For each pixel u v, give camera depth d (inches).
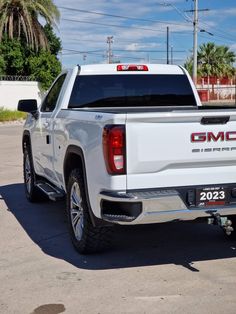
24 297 185.0
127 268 213.2
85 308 174.6
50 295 186.2
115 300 180.5
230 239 253.1
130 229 273.1
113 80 279.6
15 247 244.5
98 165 201.9
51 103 293.3
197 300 179.3
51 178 289.4
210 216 201.8
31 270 212.5
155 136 193.3
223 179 203.0
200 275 203.8
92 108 270.2
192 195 199.0
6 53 1590.8
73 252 235.8
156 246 243.8
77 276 204.7
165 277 202.1
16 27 1514.5
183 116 193.6
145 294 185.3
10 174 461.1
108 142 192.2
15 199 356.2
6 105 1498.5
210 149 199.3
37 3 1470.2
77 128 225.0
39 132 303.0
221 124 199.6
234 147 202.2
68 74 277.0
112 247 241.1
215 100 1898.4
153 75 287.7
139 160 192.7
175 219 198.2
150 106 287.1
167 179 196.5
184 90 293.0
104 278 201.9
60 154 255.0
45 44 1551.4
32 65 1595.7
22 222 292.2
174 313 169.2
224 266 214.4
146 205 191.9
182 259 224.2
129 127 191.2
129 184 193.5
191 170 199.5
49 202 344.8
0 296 186.2
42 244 248.8
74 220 235.9
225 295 183.3
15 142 746.8
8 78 1565.0
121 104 281.7
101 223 209.5
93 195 208.2
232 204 204.2
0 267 216.7
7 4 1454.2
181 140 195.8
